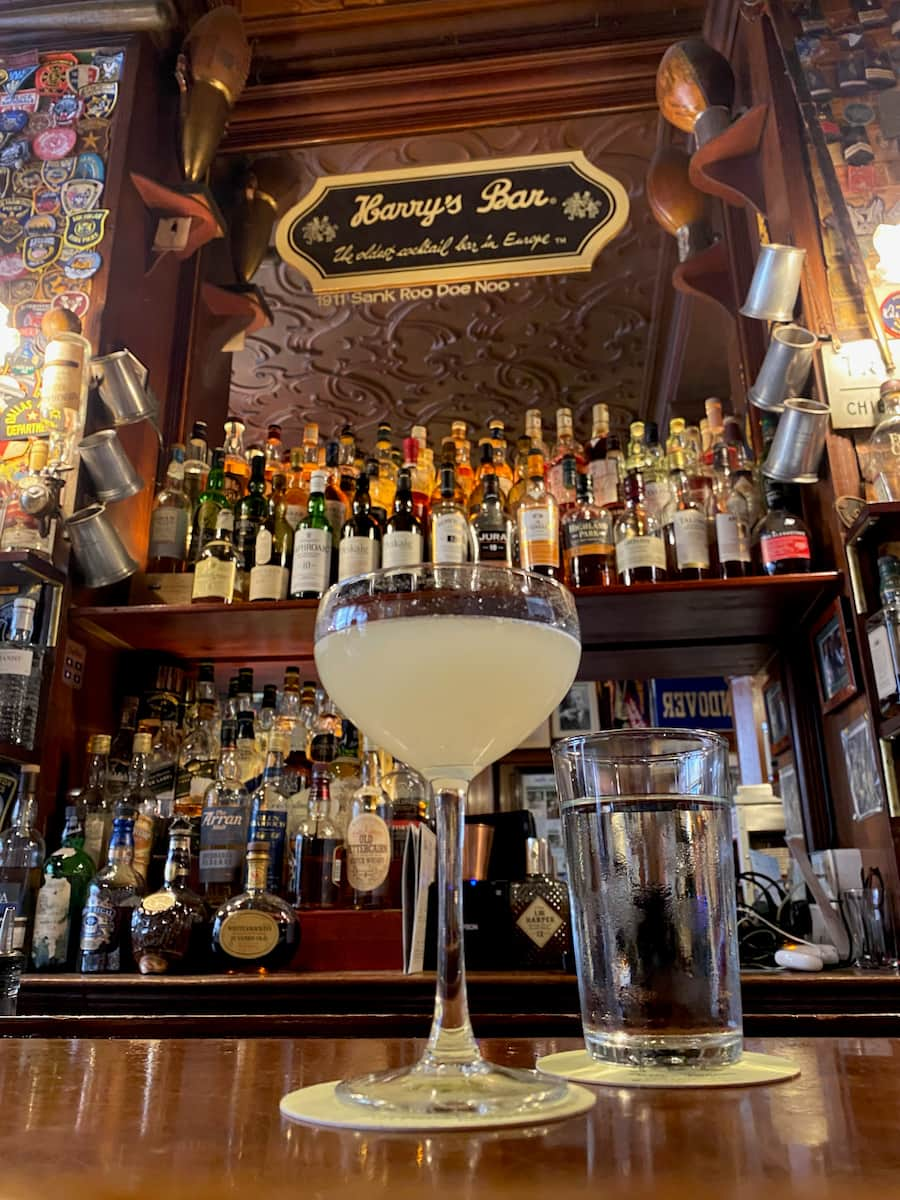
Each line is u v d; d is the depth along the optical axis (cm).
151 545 204
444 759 57
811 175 192
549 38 244
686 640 206
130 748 194
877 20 204
